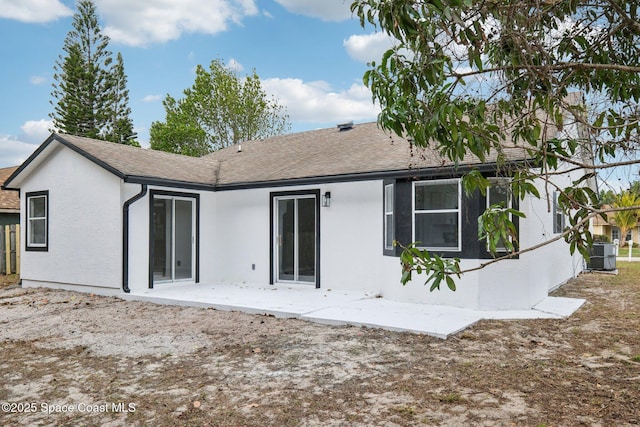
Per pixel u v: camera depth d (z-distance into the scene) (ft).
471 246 28.32
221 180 42.47
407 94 10.59
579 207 10.60
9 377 17.92
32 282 41.75
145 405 14.96
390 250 32.30
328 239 37.04
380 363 18.67
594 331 23.70
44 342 23.11
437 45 10.28
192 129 111.04
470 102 11.34
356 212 35.65
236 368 18.39
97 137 108.88
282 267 39.65
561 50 12.40
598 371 17.42
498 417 13.44
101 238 36.09
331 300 31.45
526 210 28.43
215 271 42.83
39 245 41.09
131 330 25.12
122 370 18.47
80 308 31.53
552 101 11.06
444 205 29.48
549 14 11.88
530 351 20.18
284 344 21.71
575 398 14.74
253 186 39.09
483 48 11.23
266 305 29.58
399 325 24.02
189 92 115.24
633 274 50.83
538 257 31.35
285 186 37.50
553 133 13.98
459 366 18.16
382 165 32.76
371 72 11.13
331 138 49.34
